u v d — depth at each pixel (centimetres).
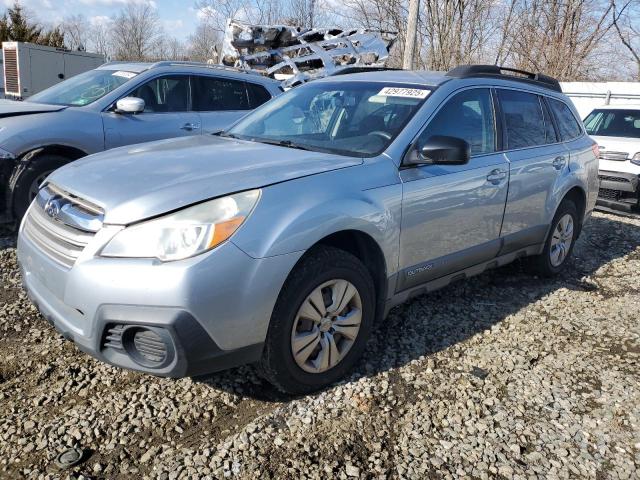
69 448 257
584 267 576
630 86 1409
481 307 446
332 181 302
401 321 407
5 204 544
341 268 300
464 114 394
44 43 2794
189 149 341
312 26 2441
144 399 296
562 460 269
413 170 344
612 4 2019
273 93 752
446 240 372
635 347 392
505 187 414
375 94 390
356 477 248
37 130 539
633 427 298
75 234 267
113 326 254
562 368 355
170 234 249
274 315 276
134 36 4172
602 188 845
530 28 2041
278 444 265
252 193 271
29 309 393
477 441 278
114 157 329
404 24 2072
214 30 2586
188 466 249
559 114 516
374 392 313
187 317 245
